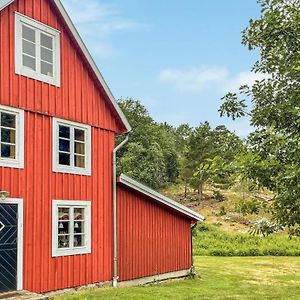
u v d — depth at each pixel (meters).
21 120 11.93
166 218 17.23
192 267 18.47
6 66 11.67
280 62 5.94
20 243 11.54
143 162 59.25
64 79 13.39
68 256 12.89
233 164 5.66
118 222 14.90
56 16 13.31
